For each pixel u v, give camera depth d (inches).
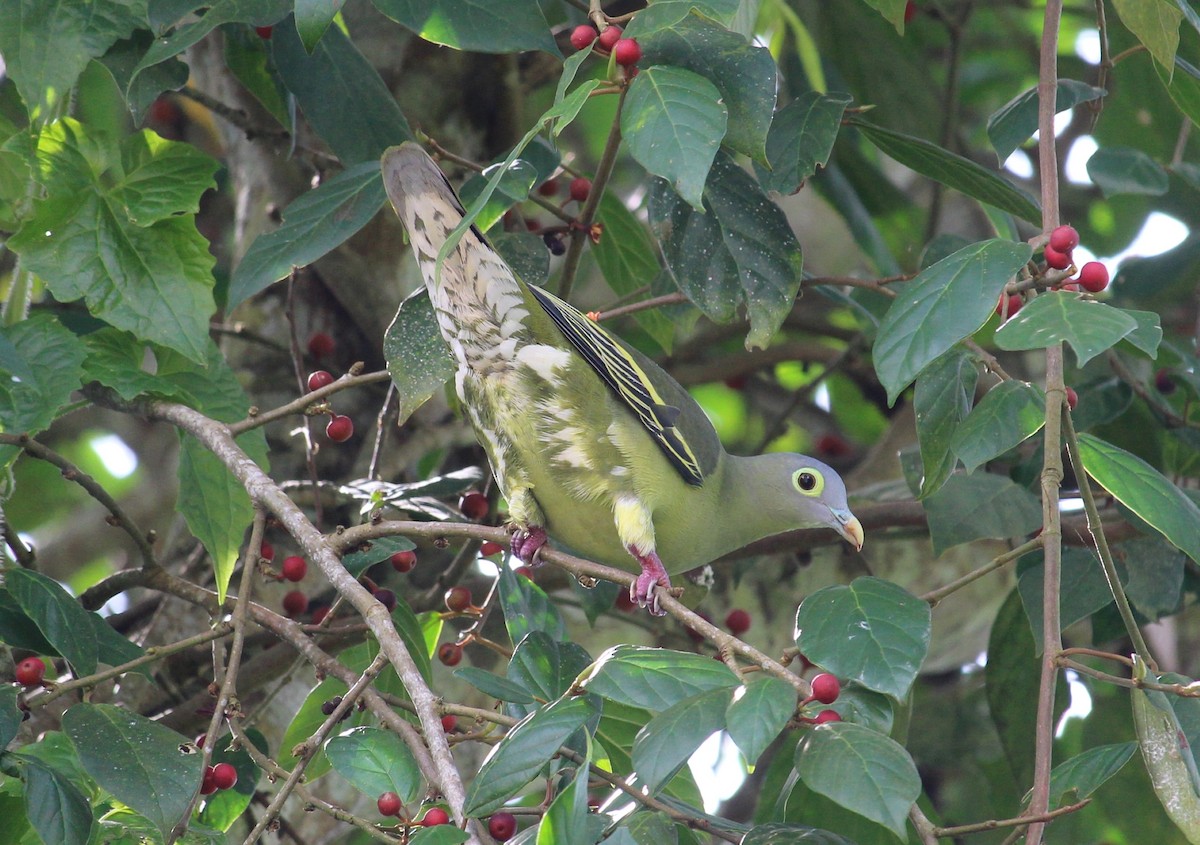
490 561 397.4
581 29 302.8
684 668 258.2
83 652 311.0
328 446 467.8
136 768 268.5
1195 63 419.8
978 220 653.3
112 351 366.6
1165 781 267.1
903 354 266.5
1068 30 712.4
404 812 280.2
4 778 282.8
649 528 354.0
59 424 685.9
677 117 278.5
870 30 584.4
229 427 335.3
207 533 372.8
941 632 522.3
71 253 360.8
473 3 319.0
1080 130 650.2
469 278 335.6
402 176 326.0
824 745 242.1
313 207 347.6
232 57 385.4
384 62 471.5
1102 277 278.1
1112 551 395.9
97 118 615.5
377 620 277.7
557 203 558.6
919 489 398.0
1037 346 245.1
